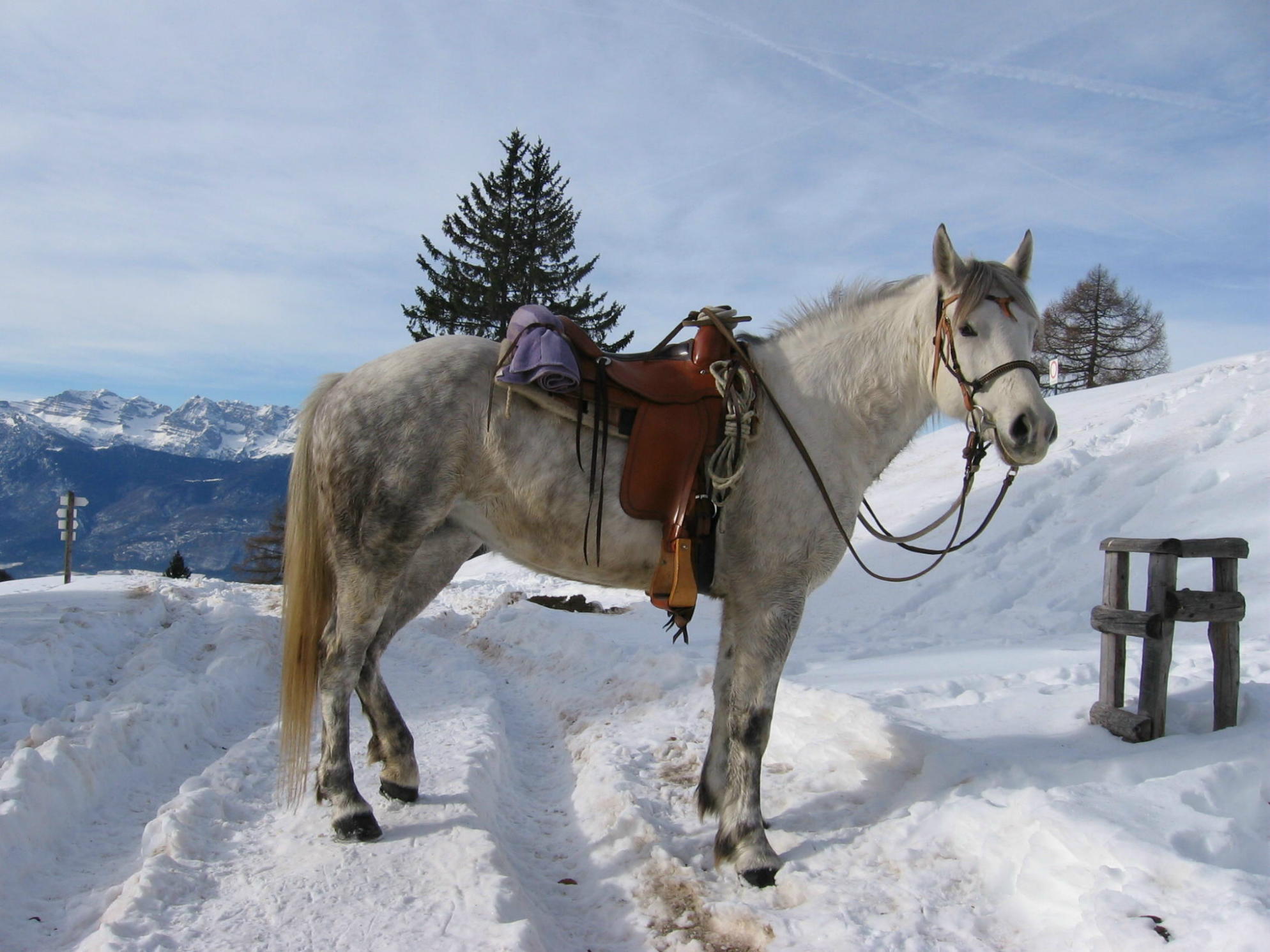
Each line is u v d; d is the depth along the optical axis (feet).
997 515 38.58
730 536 10.70
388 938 8.54
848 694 16.52
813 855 10.52
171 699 18.24
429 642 29.32
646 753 15.49
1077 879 8.26
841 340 11.46
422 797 12.39
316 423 11.52
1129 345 120.98
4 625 26.61
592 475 10.48
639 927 9.53
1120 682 13.21
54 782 12.38
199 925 8.91
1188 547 12.41
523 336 10.71
